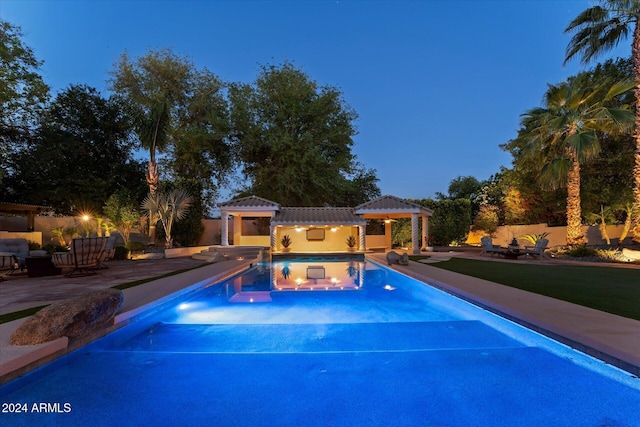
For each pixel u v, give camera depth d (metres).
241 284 10.02
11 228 20.56
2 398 3.17
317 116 24.69
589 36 15.39
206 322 5.79
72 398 3.17
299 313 6.45
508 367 3.81
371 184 31.06
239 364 3.91
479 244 26.19
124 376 3.62
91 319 4.32
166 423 2.77
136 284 8.20
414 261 14.14
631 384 3.37
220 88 27.19
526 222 24.48
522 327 4.97
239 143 25.14
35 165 19.31
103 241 10.13
